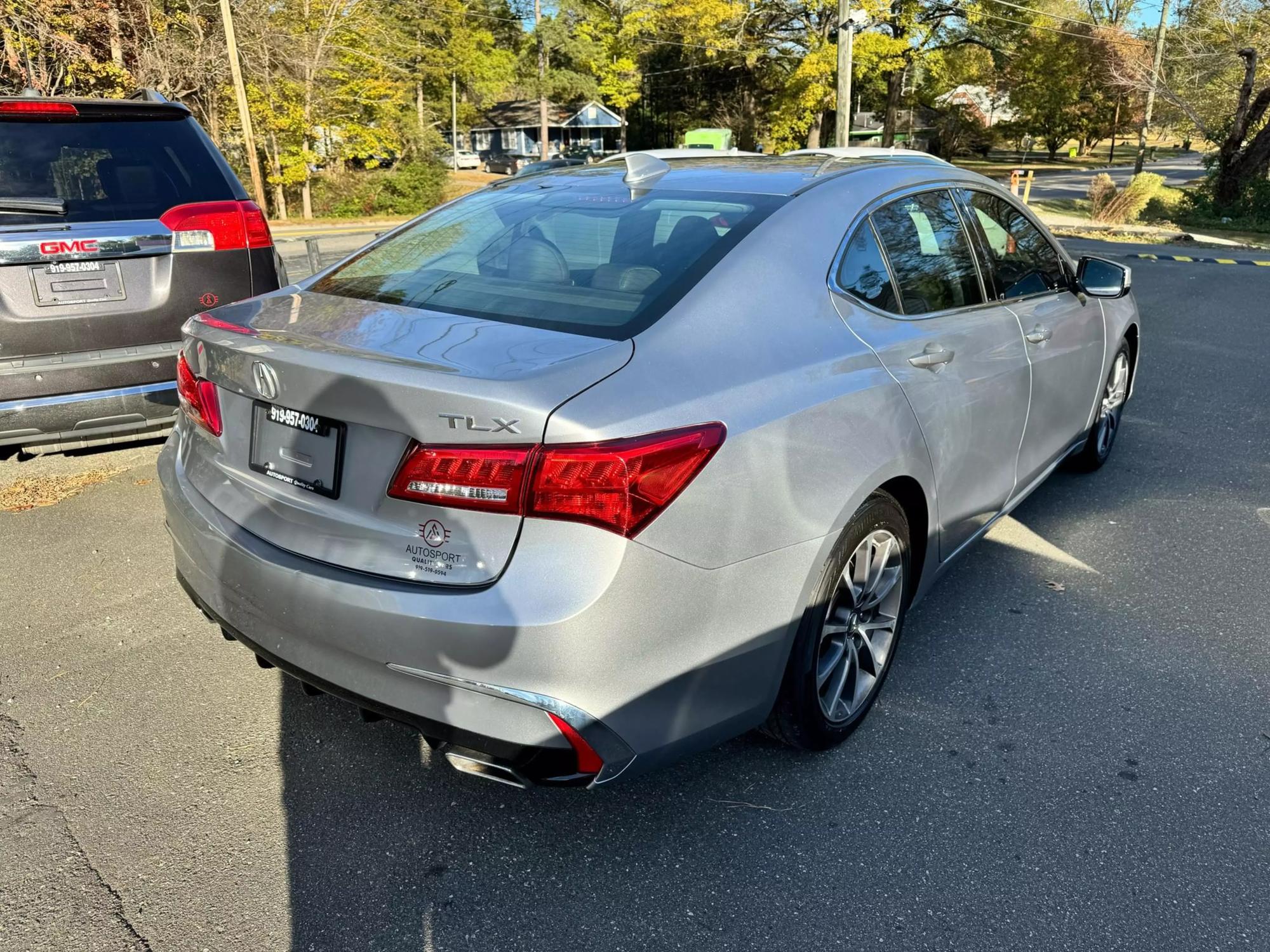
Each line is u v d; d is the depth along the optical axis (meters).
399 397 1.99
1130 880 2.31
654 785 2.64
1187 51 29.70
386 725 2.91
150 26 22.09
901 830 2.47
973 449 3.18
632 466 1.93
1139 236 21.94
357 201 32.56
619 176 3.20
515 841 2.43
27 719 2.89
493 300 2.48
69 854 2.35
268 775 2.66
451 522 1.99
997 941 2.12
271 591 2.23
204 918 2.16
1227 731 2.91
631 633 1.99
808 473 2.32
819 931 2.15
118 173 4.32
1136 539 4.33
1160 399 6.72
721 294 2.39
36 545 4.09
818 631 2.47
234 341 2.34
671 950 2.10
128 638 3.36
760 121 53.97
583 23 53.97
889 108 44.97
